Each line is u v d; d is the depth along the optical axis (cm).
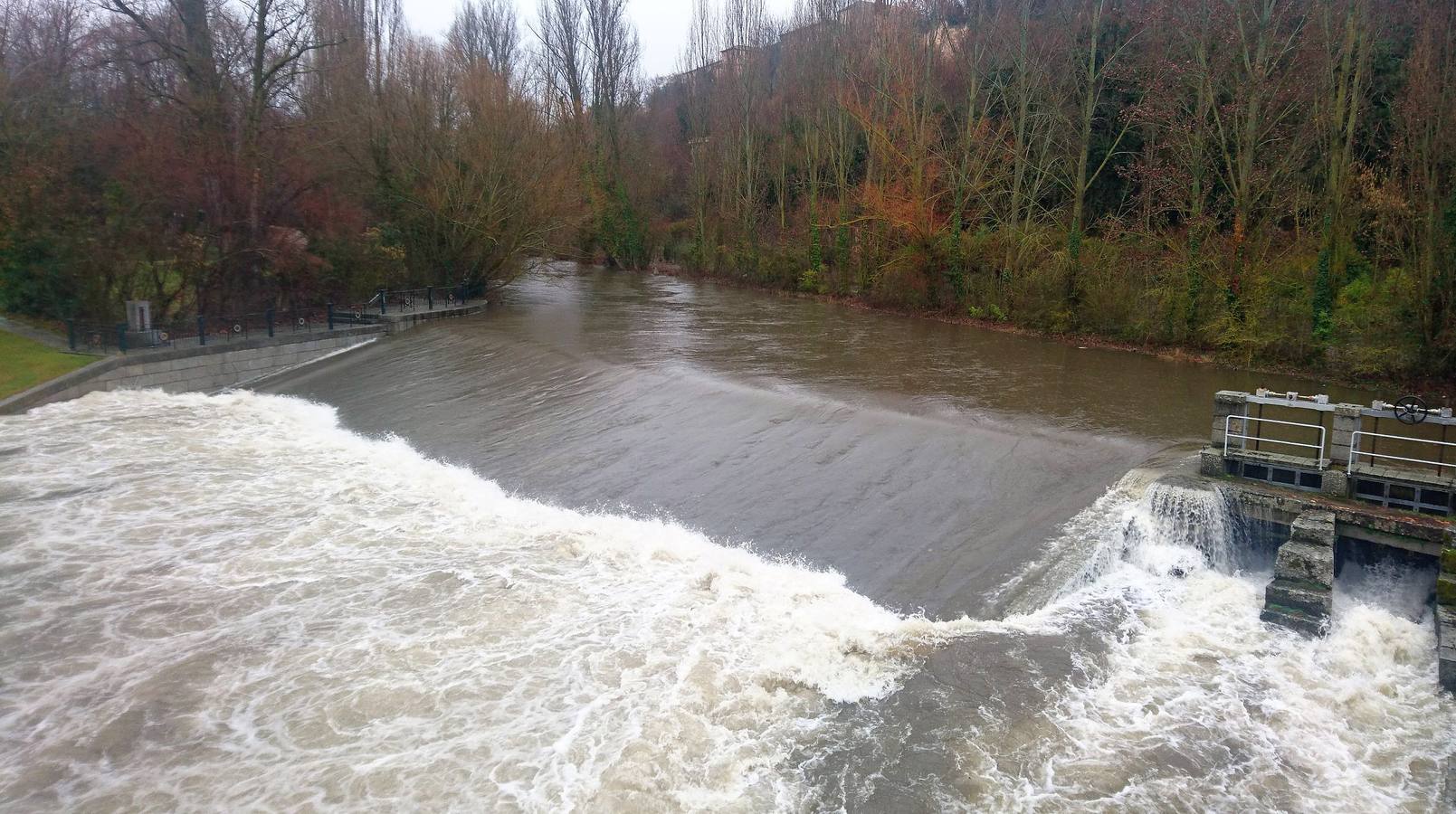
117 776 746
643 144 6431
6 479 1463
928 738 811
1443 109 1944
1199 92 2630
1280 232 2733
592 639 970
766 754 788
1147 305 2636
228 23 2745
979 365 2273
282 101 3089
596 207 5825
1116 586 1106
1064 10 3647
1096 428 1580
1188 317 2509
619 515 1331
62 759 768
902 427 1566
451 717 827
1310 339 2233
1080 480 1319
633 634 980
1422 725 843
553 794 728
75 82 3111
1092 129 3612
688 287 4756
